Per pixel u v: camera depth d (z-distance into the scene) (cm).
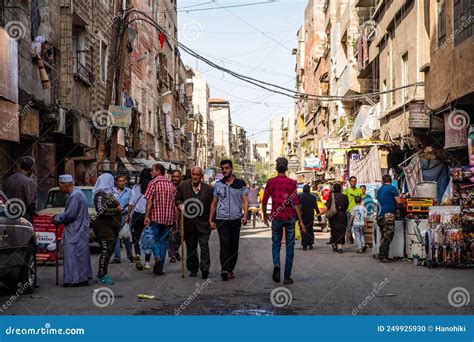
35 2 1938
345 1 4569
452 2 1816
